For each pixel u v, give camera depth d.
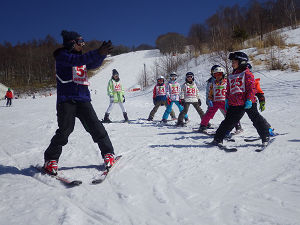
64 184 2.77
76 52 3.07
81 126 7.20
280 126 5.46
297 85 12.35
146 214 2.02
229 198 2.23
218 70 5.15
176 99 7.46
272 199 2.15
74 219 1.97
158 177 2.82
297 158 3.16
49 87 54.56
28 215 2.06
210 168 3.03
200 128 5.43
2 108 17.20
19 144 5.18
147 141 4.75
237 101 3.87
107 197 2.37
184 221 1.89
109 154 3.24
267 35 23.47
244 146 4.00
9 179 3.01
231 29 28.81
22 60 70.25
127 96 25.86
